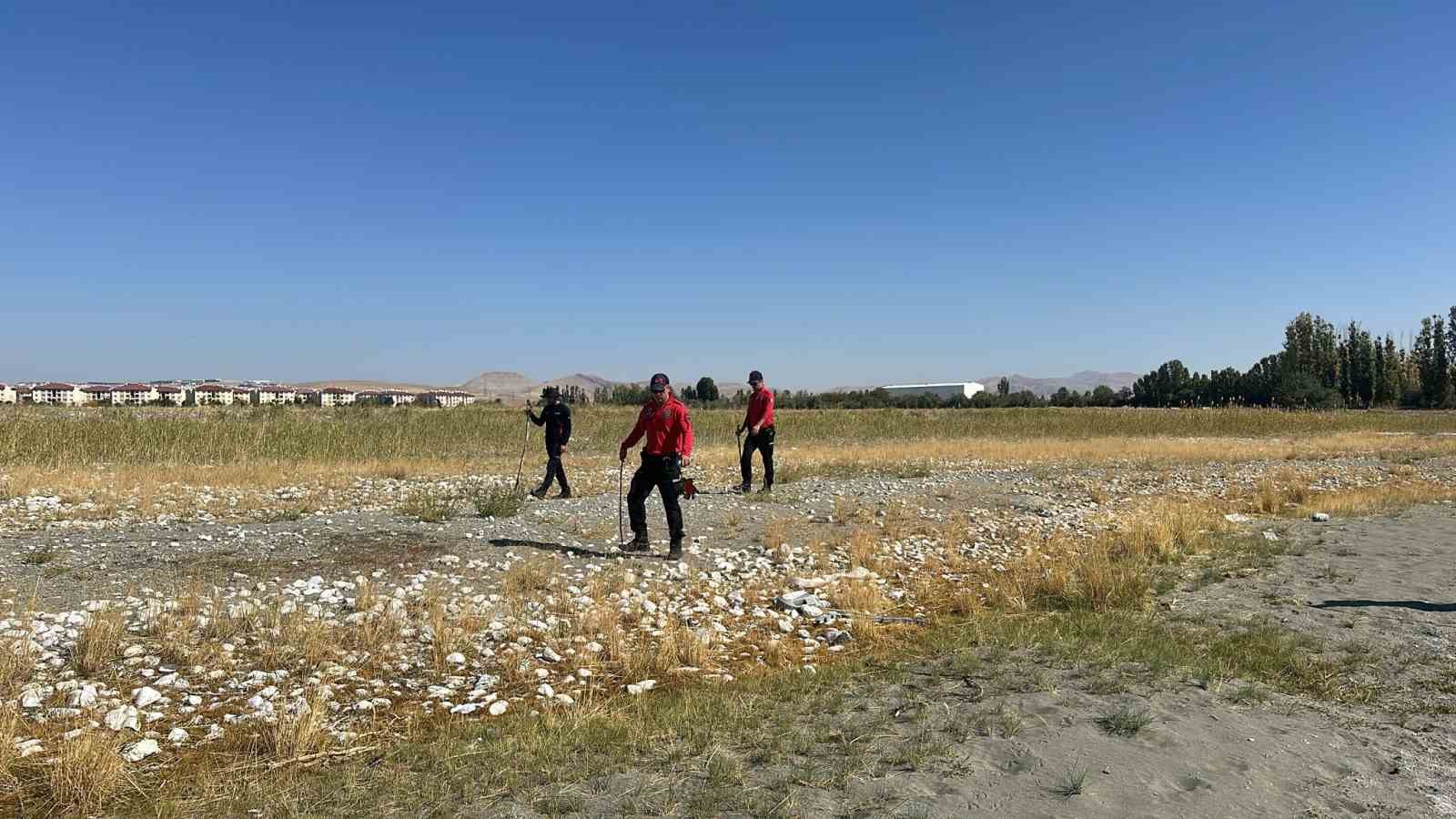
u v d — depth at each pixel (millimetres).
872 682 5844
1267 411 56938
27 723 4820
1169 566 10078
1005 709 5180
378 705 5375
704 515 13047
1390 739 4887
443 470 19875
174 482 16656
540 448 26875
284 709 4973
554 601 7781
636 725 4898
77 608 7105
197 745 4691
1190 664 6102
